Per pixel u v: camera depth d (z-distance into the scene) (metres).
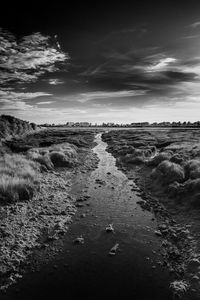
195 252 9.01
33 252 9.23
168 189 15.77
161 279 7.78
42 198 14.70
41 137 62.25
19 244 9.45
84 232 10.91
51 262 8.65
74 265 8.50
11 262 8.45
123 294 7.15
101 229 11.21
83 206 14.12
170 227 11.19
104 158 32.38
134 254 9.16
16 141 45.78
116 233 10.82
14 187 14.19
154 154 33.25
